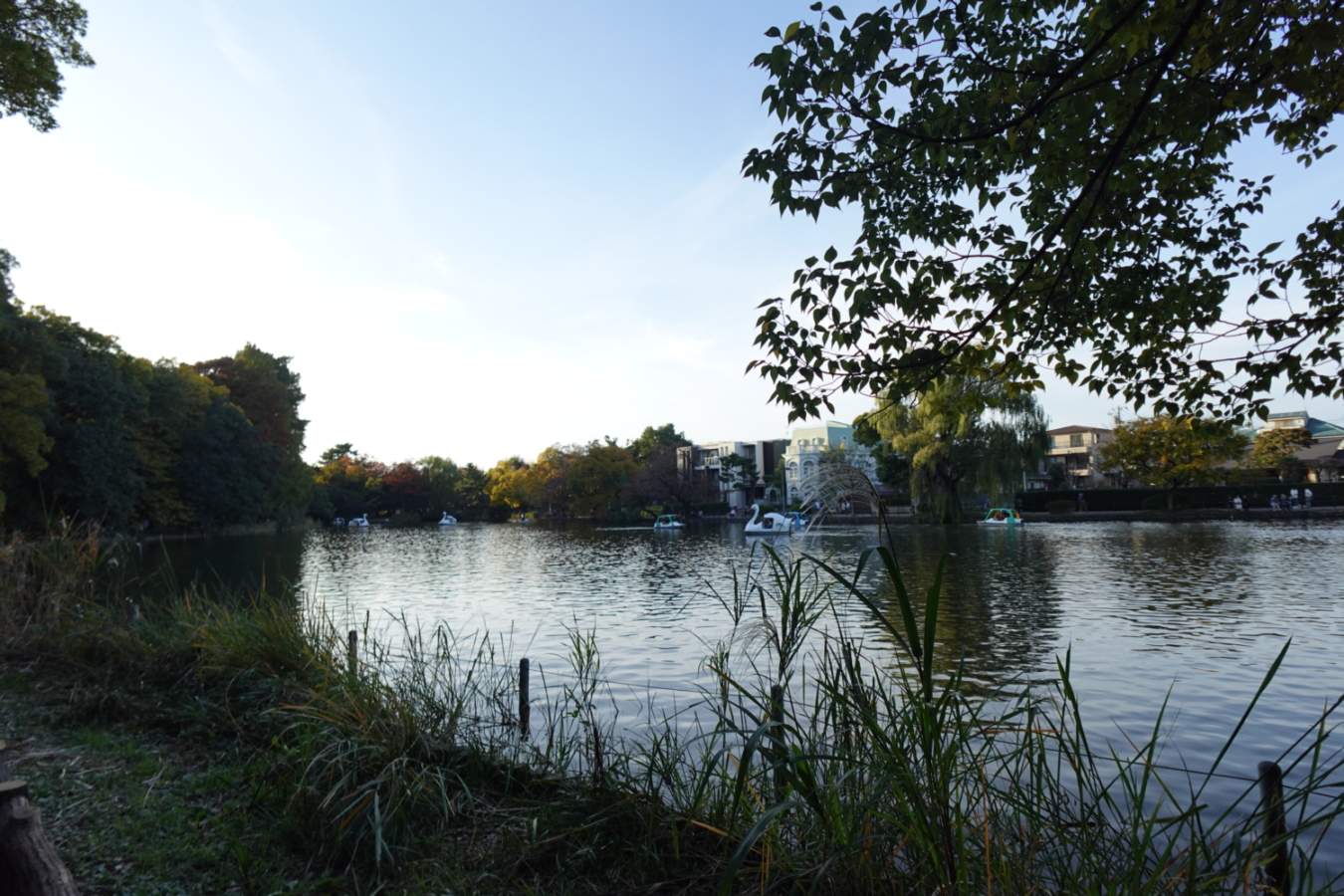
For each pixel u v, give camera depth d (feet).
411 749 14.34
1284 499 152.87
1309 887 7.53
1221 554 79.46
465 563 104.27
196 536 157.28
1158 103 14.57
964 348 16.88
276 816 12.48
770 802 11.24
